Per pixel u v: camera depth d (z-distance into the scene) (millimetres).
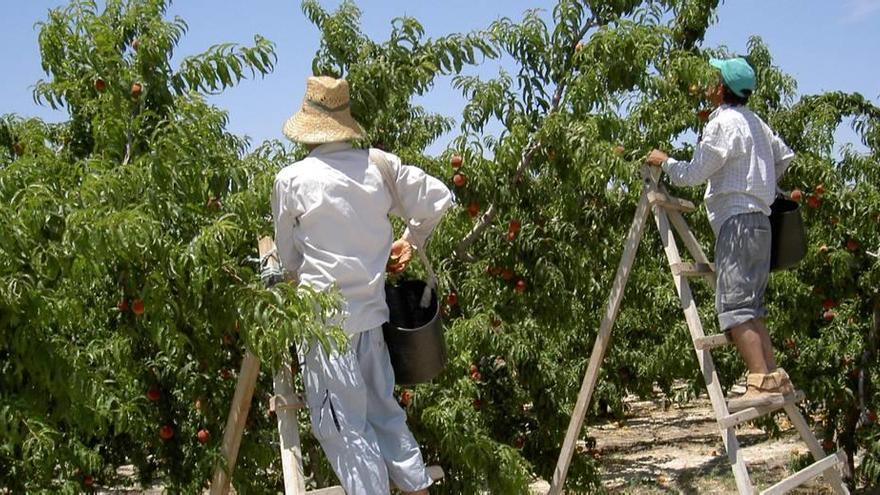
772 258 5336
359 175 3918
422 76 6023
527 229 6250
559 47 6344
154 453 5914
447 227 5926
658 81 6203
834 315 8602
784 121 8805
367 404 3912
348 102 4062
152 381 5449
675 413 19141
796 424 5141
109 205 3637
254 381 4082
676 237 7910
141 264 3824
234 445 4148
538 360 6742
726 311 4973
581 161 5828
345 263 3805
